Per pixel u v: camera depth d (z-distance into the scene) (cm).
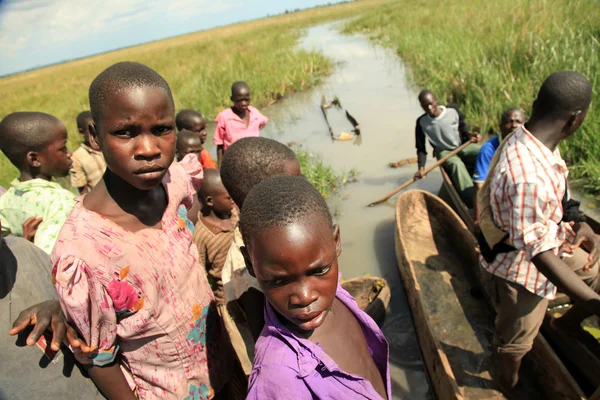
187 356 179
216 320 198
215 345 196
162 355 172
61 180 834
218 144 553
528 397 292
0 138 248
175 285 167
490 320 379
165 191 172
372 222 561
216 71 1499
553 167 220
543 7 980
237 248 193
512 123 429
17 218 243
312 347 125
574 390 253
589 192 534
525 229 217
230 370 211
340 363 136
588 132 580
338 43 2345
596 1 958
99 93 133
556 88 211
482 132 747
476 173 454
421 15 2169
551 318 313
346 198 627
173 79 1582
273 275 116
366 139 848
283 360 122
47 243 223
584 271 278
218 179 304
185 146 435
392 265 478
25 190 242
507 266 246
